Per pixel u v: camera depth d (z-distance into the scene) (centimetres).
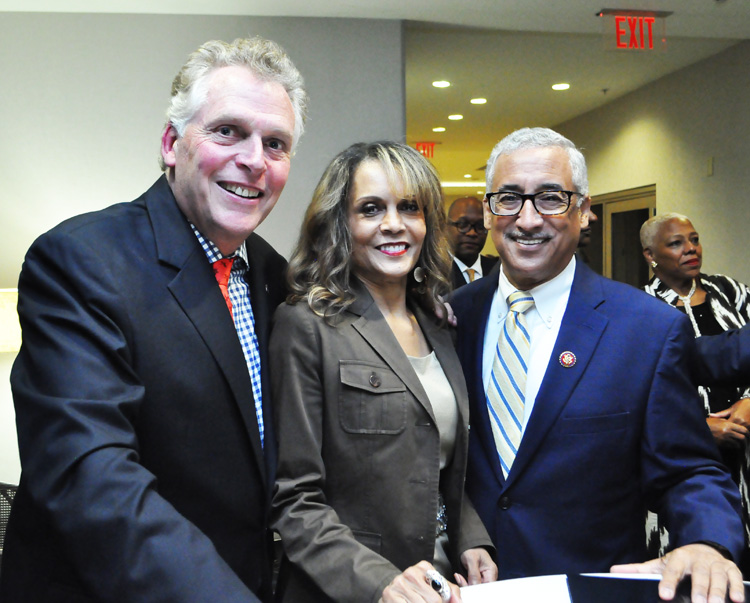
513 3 418
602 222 776
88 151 412
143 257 116
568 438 144
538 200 150
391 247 144
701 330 278
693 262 282
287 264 150
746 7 432
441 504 146
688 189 621
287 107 121
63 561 109
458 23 451
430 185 147
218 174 117
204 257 123
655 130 664
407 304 160
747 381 171
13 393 103
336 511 133
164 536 91
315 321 136
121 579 89
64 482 92
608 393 144
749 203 543
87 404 95
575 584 117
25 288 110
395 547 132
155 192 125
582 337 149
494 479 150
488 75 600
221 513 119
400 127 439
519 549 144
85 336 103
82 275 107
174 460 114
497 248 158
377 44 437
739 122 552
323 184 144
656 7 430
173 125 121
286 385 132
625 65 596
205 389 116
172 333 114
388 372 137
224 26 422
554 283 156
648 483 143
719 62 569
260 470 123
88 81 412
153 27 415
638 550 148
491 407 154
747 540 211
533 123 833
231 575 91
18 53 408
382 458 133
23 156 409
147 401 111
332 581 115
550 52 532
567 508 144
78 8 405
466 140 921
